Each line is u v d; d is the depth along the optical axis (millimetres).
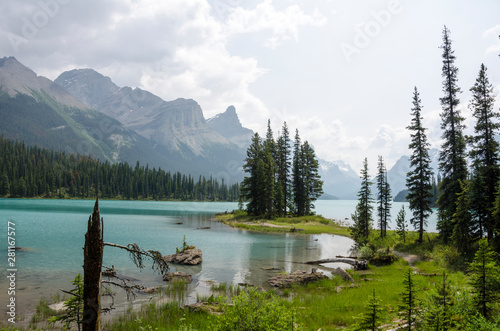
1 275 21484
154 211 106875
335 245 42219
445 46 36500
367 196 44156
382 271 25625
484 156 29266
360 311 14258
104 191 195125
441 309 9133
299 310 14781
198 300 16719
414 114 37406
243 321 8430
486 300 9531
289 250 37062
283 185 81750
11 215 69750
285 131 83125
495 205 24844
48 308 14977
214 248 37250
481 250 10141
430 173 36562
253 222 68250
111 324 12984
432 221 95562
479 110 29719
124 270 24188
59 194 174875
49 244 34438
